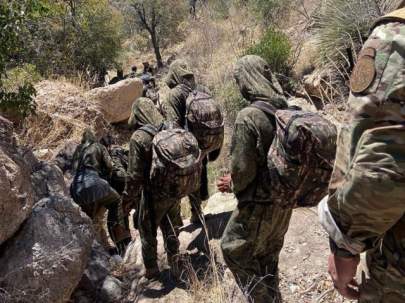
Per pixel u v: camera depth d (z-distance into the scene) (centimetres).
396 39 127
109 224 497
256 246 274
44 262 319
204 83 852
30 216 332
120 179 515
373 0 625
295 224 383
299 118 238
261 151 253
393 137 126
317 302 303
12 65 863
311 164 235
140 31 2967
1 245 320
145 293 367
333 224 144
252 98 268
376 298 154
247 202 269
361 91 132
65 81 1010
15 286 306
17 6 449
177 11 2636
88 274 378
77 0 1534
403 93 124
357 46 618
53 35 1291
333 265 152
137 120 382
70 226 352
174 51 2375
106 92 981
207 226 442
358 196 131
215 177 588
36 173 385
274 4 1055
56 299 322
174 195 344
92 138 511
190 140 343
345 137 139
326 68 652
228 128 679
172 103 443
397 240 145
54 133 768
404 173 125
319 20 783
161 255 422
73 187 475
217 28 1170
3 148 326
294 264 344
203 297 327
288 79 724
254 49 775
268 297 283
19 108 488
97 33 1666
